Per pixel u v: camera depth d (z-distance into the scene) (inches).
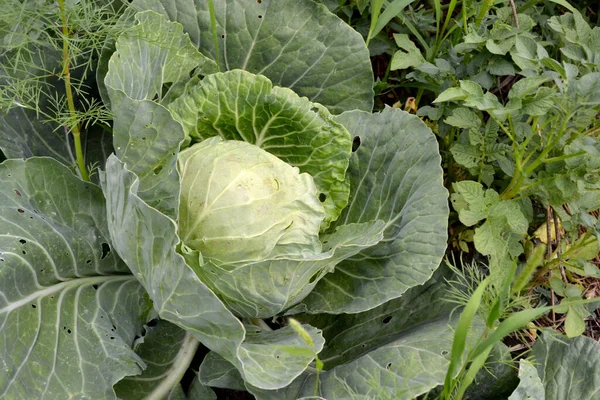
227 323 42.6
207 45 52.7
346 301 49.6
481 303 47.4
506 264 51.5
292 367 44.4
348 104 53.5
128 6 49.9
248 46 52.9
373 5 52.1
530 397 47.0
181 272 41.8
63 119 47.3
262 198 45.7
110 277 48.4
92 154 52.8
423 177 49.3
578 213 52.2
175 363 49.1
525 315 40.8
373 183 50.8
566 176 51.5
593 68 51.2
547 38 59.9
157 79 50.3
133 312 48.6
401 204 49.8
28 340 44.2
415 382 45.3
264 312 46.2
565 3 54.1
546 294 56.1
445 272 53.0
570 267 55.1
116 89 45.7
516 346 54.2
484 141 53.4
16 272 44.6
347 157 49.5
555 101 49.4
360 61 53.0
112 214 45.3
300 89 53.4
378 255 49.4
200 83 48.5
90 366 44.9
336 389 46.7
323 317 52.2
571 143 51.0
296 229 46.0
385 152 50.6
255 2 52.6
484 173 54.3
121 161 45.6
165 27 49.6
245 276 44.3
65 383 44.1
